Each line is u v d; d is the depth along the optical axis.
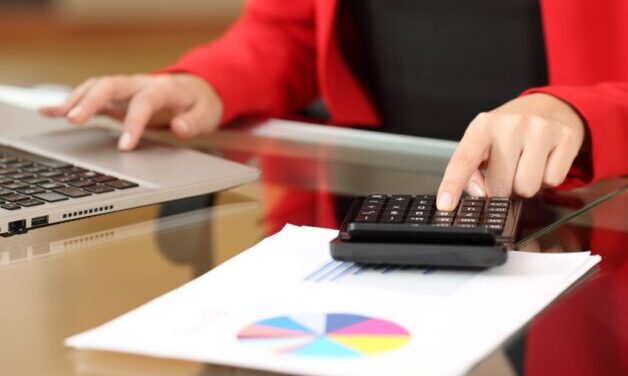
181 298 0.65
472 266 0.69
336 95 1.49
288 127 1.23
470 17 1.45
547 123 0.89
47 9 5.54
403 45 1.50
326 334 0.58
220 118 1.26
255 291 0.66
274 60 1.46
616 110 0.98
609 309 0.63
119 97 1.18
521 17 1.41
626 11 1.23
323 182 0.96
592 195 0.91
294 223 0.83
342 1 1.50
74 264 0.73
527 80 1.43
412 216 0.74
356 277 0.69
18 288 0.68
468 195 0.84
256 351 0.56
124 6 5.53
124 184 0.89
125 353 0.57
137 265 0.72
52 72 4.17
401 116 1.54
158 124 1.24
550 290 0.65
